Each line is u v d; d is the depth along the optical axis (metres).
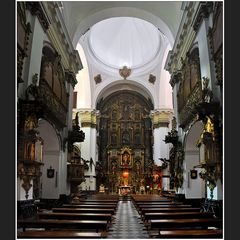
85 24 17.30
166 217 8.03
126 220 11.33
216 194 9.17
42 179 14.17
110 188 32.00
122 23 28.61
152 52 28.91
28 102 9.02
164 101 29.30
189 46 13.55
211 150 9.27
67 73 16.22
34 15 10.42
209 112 9.52
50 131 13.59
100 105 34.09
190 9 12.61
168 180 27.81
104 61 30.02
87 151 28.44
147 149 33.50
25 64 9.78
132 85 32.97
